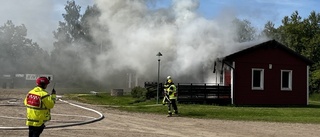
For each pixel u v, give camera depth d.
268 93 26.75
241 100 25.98
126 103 26.52
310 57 61.25
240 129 14.57
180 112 19.95
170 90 19.09
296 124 16.39
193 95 24.92
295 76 27.61
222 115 19.30
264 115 19.55
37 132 8.38
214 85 27.48
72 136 11.80
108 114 18.88
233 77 25.91
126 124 15.28
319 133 13.85
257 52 26.62
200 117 18.52
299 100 27.61
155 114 19.66
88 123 15.10
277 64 27.14
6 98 27.47
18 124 13.69
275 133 13.70
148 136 12.38
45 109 8.40
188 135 12.84
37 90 8.46
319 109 22.86
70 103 25.06
